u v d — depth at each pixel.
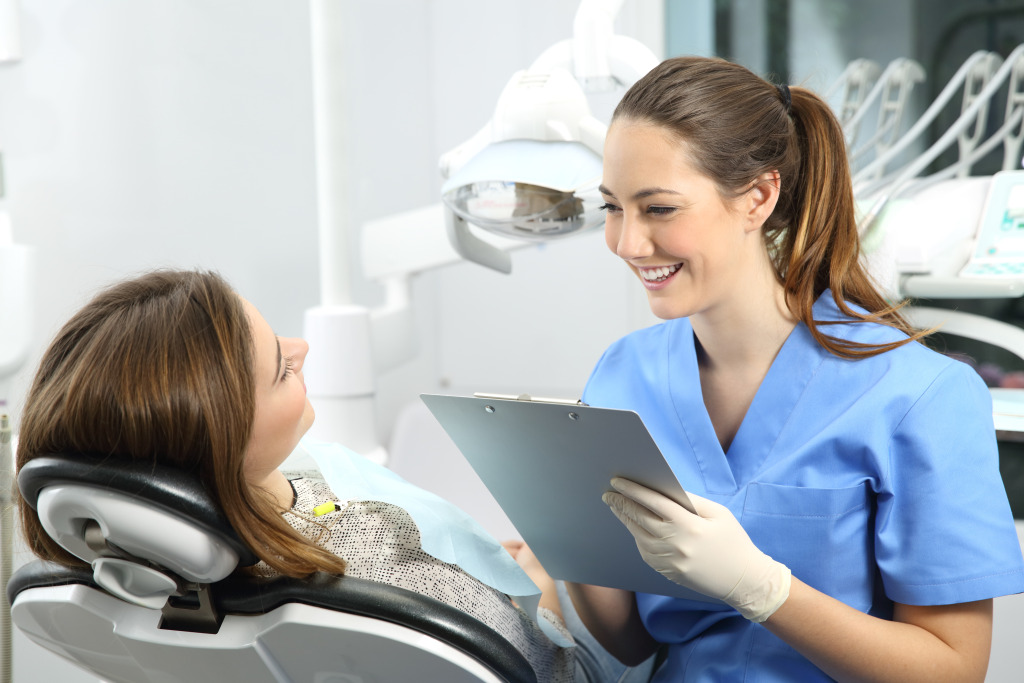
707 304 0.95
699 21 2.71
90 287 1.83
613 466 0.81
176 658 0.78
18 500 0.74
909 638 0.88
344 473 0.91
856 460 0.95
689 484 1.05
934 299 2.41
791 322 1.02
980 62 2.05
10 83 1.66
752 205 0.95
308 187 2.46
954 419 0.92
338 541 0.79
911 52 2.46
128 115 1.91
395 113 2.82
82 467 0.65
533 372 3.05
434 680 0.75
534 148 1.16
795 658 0.96
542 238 1.27
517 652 0.77
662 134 0.89
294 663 0.76
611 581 1.03
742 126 0.91
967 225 1.79
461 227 1.34
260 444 0.75
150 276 0.75
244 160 2.23
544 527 0.99
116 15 1.87
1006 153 2.06
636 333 1.21
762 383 1.01
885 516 0.93
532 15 2.83
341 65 1.66
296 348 0.80
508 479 0.93
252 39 2.24
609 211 0.98
